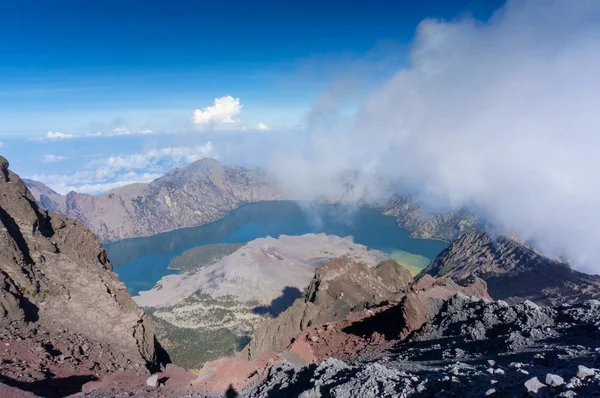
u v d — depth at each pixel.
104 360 27.72
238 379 22.98
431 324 31.69
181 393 21.23
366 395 13.61
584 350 14.80
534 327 22.19
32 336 26.77
